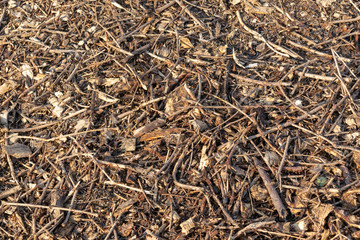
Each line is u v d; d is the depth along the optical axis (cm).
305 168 103
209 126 108
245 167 104
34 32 127
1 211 105
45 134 112
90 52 121
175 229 101
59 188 106
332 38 121
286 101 111
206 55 118
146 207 103
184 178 104
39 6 132
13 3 133
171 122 110
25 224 104
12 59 123
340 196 100
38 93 117
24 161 110
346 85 112
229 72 115
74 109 114
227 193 102
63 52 122
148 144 108
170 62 117
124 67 117
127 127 111
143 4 128
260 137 107
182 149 107
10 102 117
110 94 115
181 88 113
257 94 112
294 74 114
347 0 128
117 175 106
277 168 103
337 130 107
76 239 101
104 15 127
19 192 107
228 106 110
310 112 109
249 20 125
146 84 114
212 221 100
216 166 104
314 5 127
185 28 124
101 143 109
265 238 99
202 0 129
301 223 99
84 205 104
